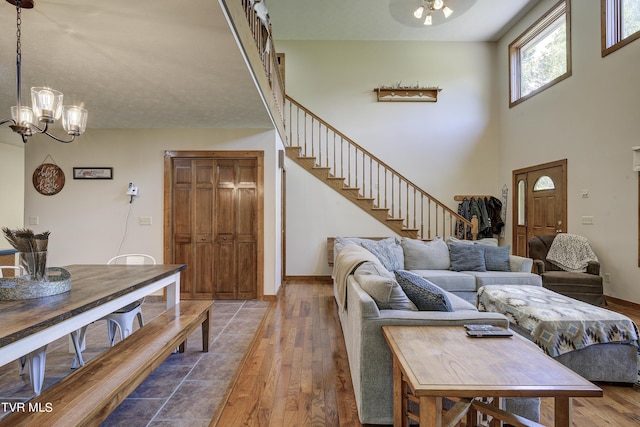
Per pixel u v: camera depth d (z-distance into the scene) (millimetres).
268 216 4410
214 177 4457
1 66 2541
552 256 4660
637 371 2219
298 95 6504
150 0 1736
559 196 5066
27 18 1900
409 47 6539
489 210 6391
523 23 5789
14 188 5719
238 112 3723
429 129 6516
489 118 6555
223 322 3543
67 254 4309
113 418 1854
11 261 4504
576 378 1245
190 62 2492
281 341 3012
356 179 6312
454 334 1687
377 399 1786
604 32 4293
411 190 6445
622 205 4074
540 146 5461
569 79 4879
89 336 3090
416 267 4312
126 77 2756
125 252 4336
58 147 4332
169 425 1802
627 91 4008
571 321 2258
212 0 1753
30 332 1327
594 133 4465
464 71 6547
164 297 4387
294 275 5801
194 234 4453
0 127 4105
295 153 5797
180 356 2689
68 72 2654
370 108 6520
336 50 6523
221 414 1905
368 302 1834
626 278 4023
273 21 5863
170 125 4254
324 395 2113
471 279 3885
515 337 1650
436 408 1218
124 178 4348
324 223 5773
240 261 4477
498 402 1610
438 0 4855
